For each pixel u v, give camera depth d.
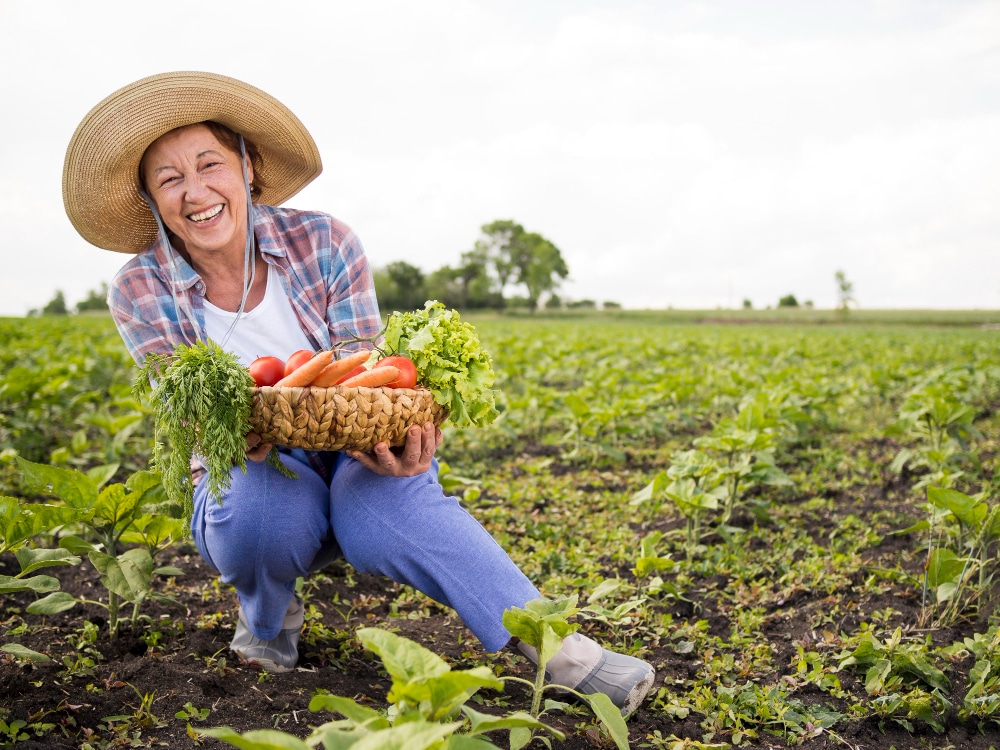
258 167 3.08
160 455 2.48
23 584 2.69
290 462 2.69
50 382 6.80
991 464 6.51
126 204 2.91
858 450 7.23
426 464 2.51
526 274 117.50
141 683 2.68
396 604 3.71
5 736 2.28
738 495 5.27
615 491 5.94
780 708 2.72
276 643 2.90
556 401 8.66
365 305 3.04
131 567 2.90
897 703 2.71
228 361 2.28
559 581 3.91
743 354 17.00
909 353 17.30
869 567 4.07
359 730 1.62
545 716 2.60
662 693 2.80
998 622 3.32
